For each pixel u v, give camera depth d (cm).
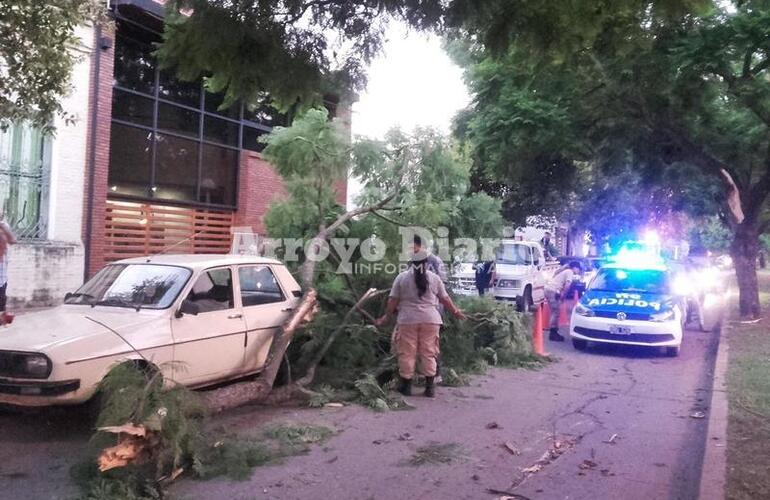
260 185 1816
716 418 720
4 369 591
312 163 973
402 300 838
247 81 619
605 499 517
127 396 518
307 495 508
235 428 670
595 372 1043
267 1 555
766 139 1584
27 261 1203
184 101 1606
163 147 1560
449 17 567
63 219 1282
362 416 735
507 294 1673
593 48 706
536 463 598
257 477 543
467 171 1068
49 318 664
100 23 859
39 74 728
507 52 626
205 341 691
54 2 713
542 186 2005
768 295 2594
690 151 1598
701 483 523
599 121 1480
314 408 758
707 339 1446
